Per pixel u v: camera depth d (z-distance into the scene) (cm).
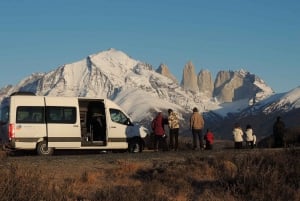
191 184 1648
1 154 2267
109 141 2831
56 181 1584
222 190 1550
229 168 1755
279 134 3372
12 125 2545
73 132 2673
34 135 2583
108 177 1738
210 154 2222
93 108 2822
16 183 1209
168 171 1756
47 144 2606
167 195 1492
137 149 2938
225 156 1939
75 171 1805
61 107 2664
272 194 1466
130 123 2928
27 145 2567
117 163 1991
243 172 1588
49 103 2636
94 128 2806
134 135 2925
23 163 1903
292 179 1600
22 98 2589
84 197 1398
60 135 2641
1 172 1258
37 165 1870
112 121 2859
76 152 2877
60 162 2002
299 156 1822
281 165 1702
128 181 1680
